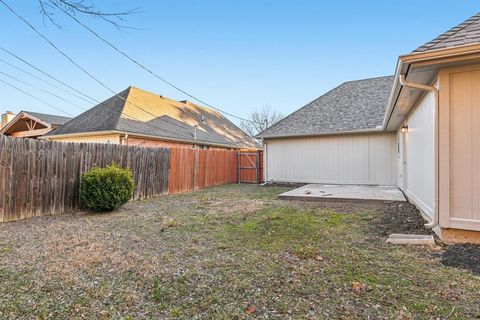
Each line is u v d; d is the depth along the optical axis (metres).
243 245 3.88
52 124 15.52
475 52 3.36
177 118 17.31
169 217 5.77
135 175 8.39
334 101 13.59
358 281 2.68
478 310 2.16
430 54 3.53
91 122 13.76
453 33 3.87
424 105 5.18
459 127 3.79
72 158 6.61
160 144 14.30
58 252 3.63
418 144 5.89
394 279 2.72
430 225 4.08
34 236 4.39
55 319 2.13
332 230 4.55
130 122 13.32
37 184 5.91
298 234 4.34
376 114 11.51
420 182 5.67
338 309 2.20
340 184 11.61
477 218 3.68
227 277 2.83
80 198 6.64
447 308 2.19
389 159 10.86
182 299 2.42
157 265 3.17
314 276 2.82
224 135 20.34
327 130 11.67
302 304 2.29
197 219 5.56
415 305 2.24
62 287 2.65
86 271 3.02
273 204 7.20
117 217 5.86
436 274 2.82
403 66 3.86
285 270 2.98
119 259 3.36
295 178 12.59
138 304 2.35
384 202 7.05
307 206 6.82
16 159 5.56
